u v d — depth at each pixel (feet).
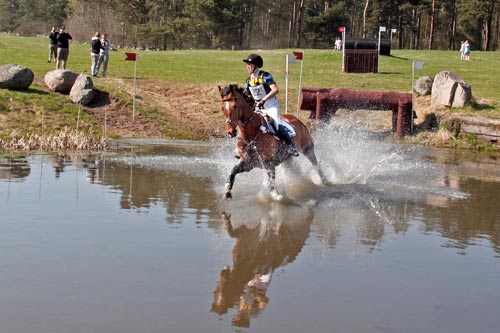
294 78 93.61
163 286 18.78
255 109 32.63
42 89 63.87
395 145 60.54
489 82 95.76
